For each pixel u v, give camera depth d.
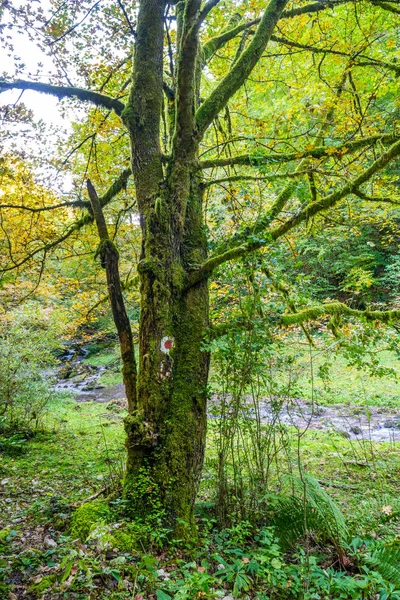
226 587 3.19
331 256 14.60
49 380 9.73
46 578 3.03
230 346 4.00
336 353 5.61
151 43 4.58
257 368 4.09
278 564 2.85
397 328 5.28
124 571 3.09
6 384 8.64
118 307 4.59
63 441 8.35
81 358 20.70
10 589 2.93
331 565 3.50
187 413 4.09
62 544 3.55
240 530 3.75
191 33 3.93
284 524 3.85
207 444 6.55
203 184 4.86
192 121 4.46
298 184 4.59
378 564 3.25
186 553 3.43
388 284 13.93
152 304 4.20
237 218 4.85
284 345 4.80
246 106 7.54
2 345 8.78
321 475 6.16
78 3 5.23
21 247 7.09
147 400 4.04
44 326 9.48
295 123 6.53
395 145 4.23
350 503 5.02
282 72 7.80
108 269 4.66
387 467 6.42
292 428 8.66
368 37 6.47
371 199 4.64
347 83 6.90
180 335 4.31
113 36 5.88
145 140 4.58
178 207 4.43
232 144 6.84
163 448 3.94
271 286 4.76
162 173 4.62
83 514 3.92
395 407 10.20
